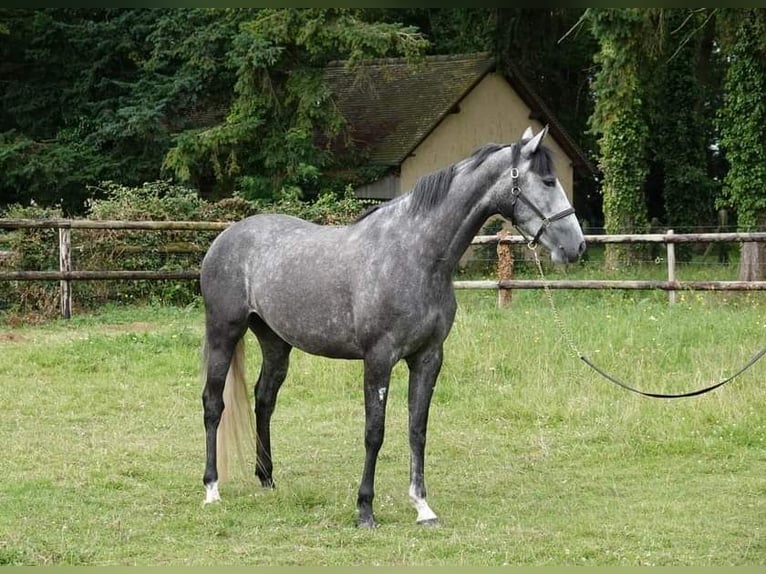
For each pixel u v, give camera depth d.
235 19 24.56
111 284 15.74
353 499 7.19
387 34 23.30
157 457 8.33
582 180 32.78
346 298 6.60
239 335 7.25
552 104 32.69
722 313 13.18
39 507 6.83
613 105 18.45
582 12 28.50
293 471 8.04
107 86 26.81
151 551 5.96
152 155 25.41
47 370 11.38
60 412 9.80
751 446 8.70
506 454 8.57
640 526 6.55
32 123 27.14
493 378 10.86
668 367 10.86
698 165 28.36
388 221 6.61
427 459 8.43
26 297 14.84
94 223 14.61
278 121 24.33
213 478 7.12
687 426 9.05
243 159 24.59
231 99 25.83
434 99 27.52
